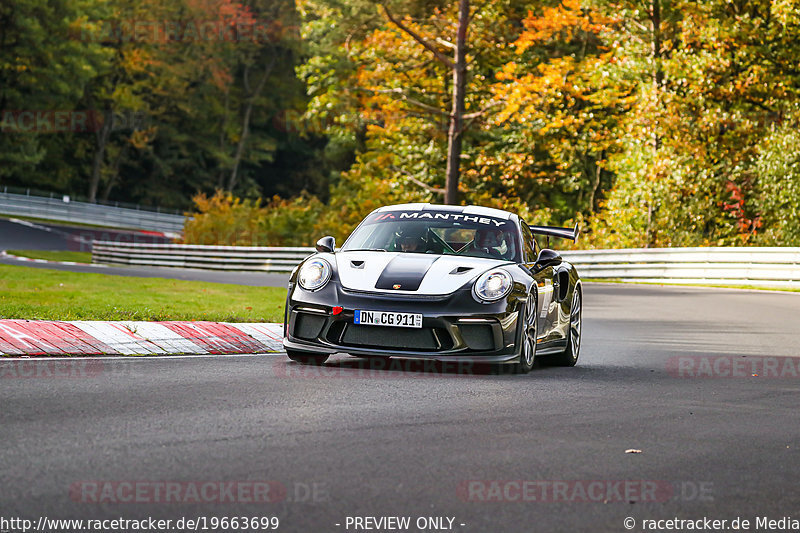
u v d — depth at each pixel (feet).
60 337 112.27
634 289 279.08
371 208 491.72
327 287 104.73
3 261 390.63
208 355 114.11
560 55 534.37
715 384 101.65
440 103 519.60
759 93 425.28
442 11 470.39
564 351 120.67
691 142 414.62
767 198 396.16
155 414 73.15
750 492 55.93
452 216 118.73
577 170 558.56
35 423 68.13
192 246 416.87
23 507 48.06
